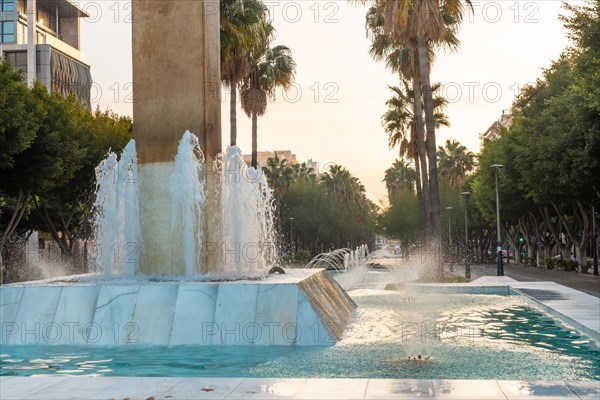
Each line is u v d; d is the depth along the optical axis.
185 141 14.47
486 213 57.47
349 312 15.45
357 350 10.64
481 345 11.37
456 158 92.81
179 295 11.87
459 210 79.12
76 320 11.93
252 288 11.73
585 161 29.59
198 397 6.82
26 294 12.31
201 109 14.55
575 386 7.13
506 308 18.50
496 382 7.36
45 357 10.37
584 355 10.37
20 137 25.67
